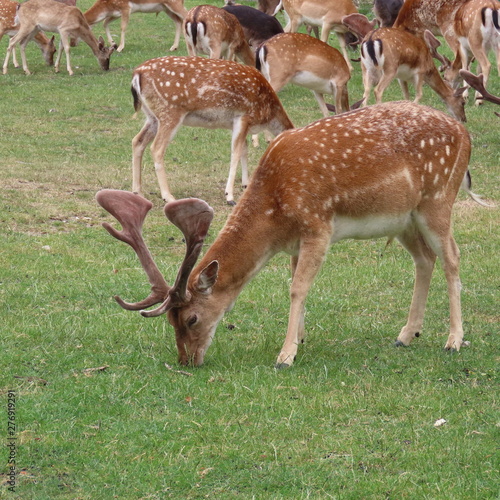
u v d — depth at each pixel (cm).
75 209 1664
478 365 987
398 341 1062
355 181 969
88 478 727
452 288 1035
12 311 1127
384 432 809
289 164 965
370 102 2688
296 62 2252
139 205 971
